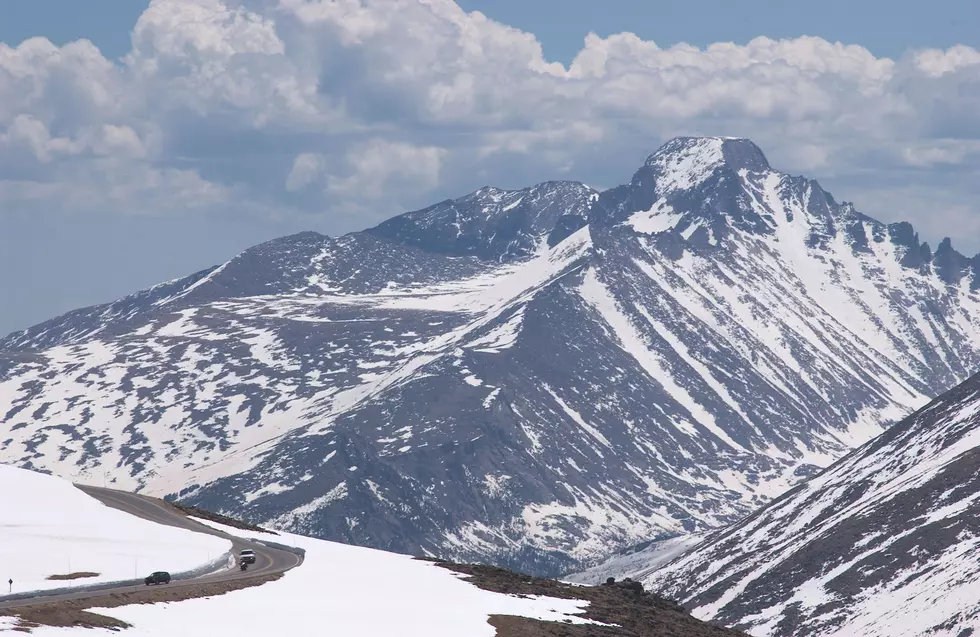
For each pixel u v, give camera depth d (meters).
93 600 114.94
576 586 164.25
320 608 125.75
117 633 105.00
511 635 123.88
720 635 146.88
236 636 109.50
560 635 127.62
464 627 123.50
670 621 149.38
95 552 145.62
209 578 139.38
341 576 150.25
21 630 99.75
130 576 131.00
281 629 114.19
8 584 120.19
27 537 153.50
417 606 131.75
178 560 145.25
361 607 128.38
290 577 145.75
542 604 143.12
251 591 133.00
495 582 156.88
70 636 101.31
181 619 113.31
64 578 127.88
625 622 141.38
